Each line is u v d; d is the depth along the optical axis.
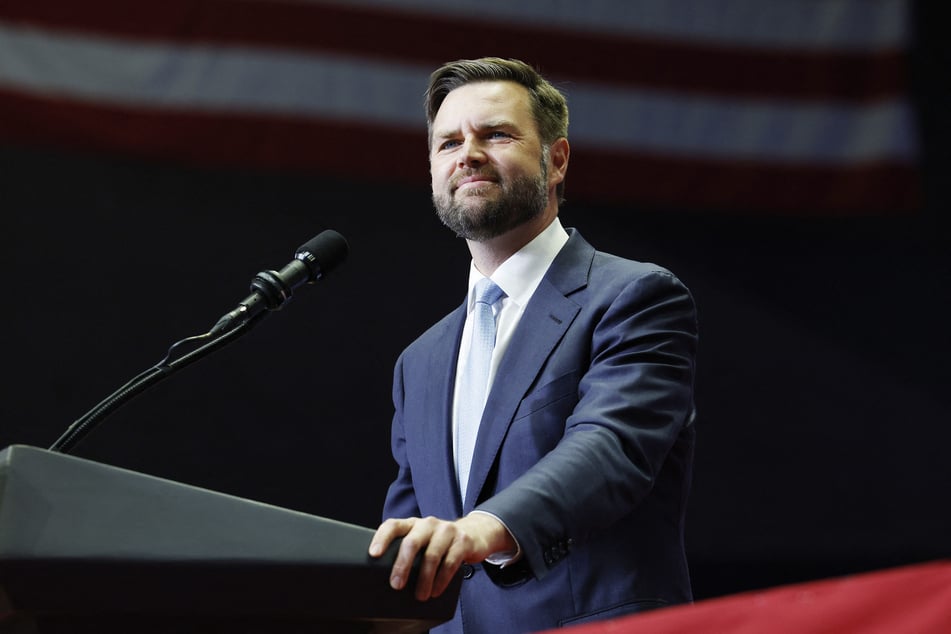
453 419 6.92
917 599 2.67
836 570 22.67
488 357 7.00
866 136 21.94
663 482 6.52
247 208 21.55
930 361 23.70
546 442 6.38
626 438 5.92
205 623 4.23
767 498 22.61
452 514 6.61
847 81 22.11
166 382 20.55
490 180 7.17
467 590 6.36
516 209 7.13
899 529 22.70
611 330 6.54
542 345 6.67
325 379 21.38
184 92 19.64
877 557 22.58
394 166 20.11
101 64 19.41
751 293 23.81
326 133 19.98
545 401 6.47
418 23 20.61
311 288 21.70
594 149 21.25
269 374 21.14
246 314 6.35
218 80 19.80
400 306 22.00
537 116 7.50
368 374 21.58
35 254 20.36
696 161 21.53
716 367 23.23
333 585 4.31
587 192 21.11
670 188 21.34
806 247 24.16
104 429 20.05
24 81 19.00
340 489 21.00
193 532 4.12
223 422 20.70
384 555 4.42
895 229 24.39
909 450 23.19
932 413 23.42
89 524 3.97
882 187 21.73
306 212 21.88
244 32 20.02
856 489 22.88
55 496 3.96
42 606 3.88
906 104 22.00
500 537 5.11
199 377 20.78
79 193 20.78
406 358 7.56
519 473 6.37
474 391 6.92
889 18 22.34
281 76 20.00
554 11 21.23
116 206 20.91
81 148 19.11
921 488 22.97
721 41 21.95
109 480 4.07
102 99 19.28
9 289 20.12
